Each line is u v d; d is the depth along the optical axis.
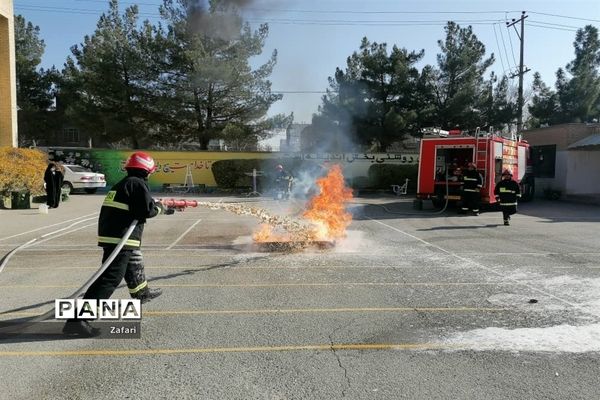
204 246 9.16
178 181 27.42
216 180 26.94
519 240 10.09
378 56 28.75
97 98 29.52
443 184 16.50
